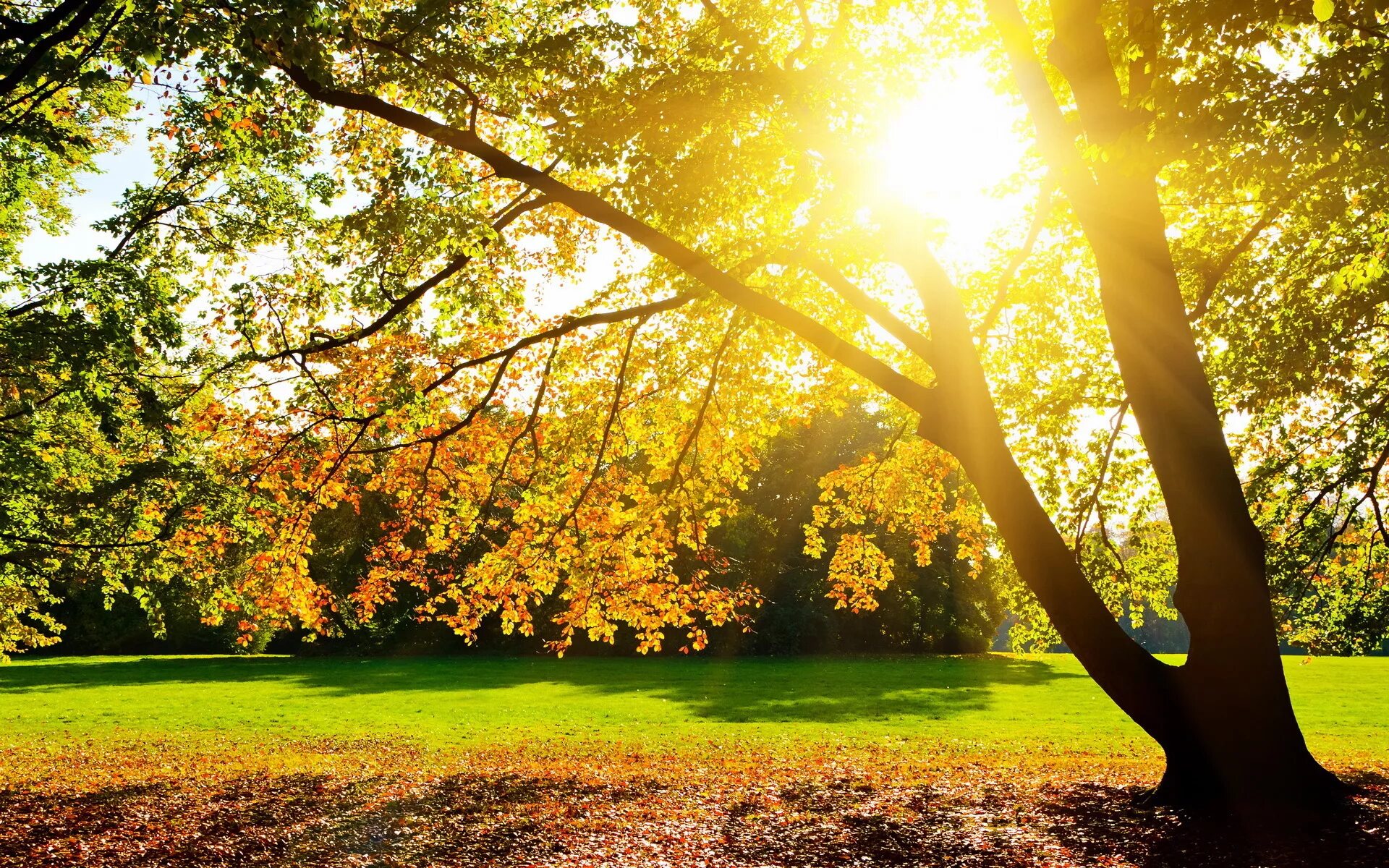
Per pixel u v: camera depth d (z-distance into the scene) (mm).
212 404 12797
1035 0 12148
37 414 15000
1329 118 5750
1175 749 9727
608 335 13867
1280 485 14625
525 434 13906
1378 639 15508
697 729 24891
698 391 14320
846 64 10516
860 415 51719
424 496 13648
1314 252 12258
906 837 10414
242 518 15312
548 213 13383
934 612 53156
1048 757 18734
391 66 9898
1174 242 13398
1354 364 13469
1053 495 15383
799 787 14289
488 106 11227
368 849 10984
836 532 52125
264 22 7664
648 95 9797
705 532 14531
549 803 13617
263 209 16328
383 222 9977
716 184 10539
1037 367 14984
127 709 29203
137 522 15945
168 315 14328
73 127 13070
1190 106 6273
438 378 12797
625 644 51312
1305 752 9367
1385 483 14797
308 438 12648
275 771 17297
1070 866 8562
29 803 14086
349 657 50344
